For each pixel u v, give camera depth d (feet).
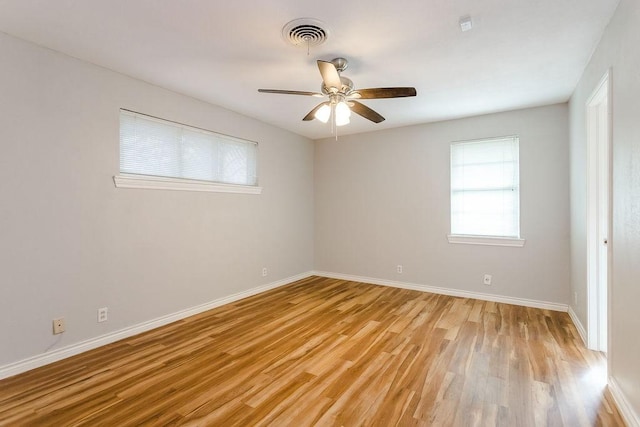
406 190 15.15
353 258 16.78
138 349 8.72
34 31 7.15
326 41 7.54
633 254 5.52
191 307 11.39
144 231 9.98
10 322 7.31
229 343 9.11
